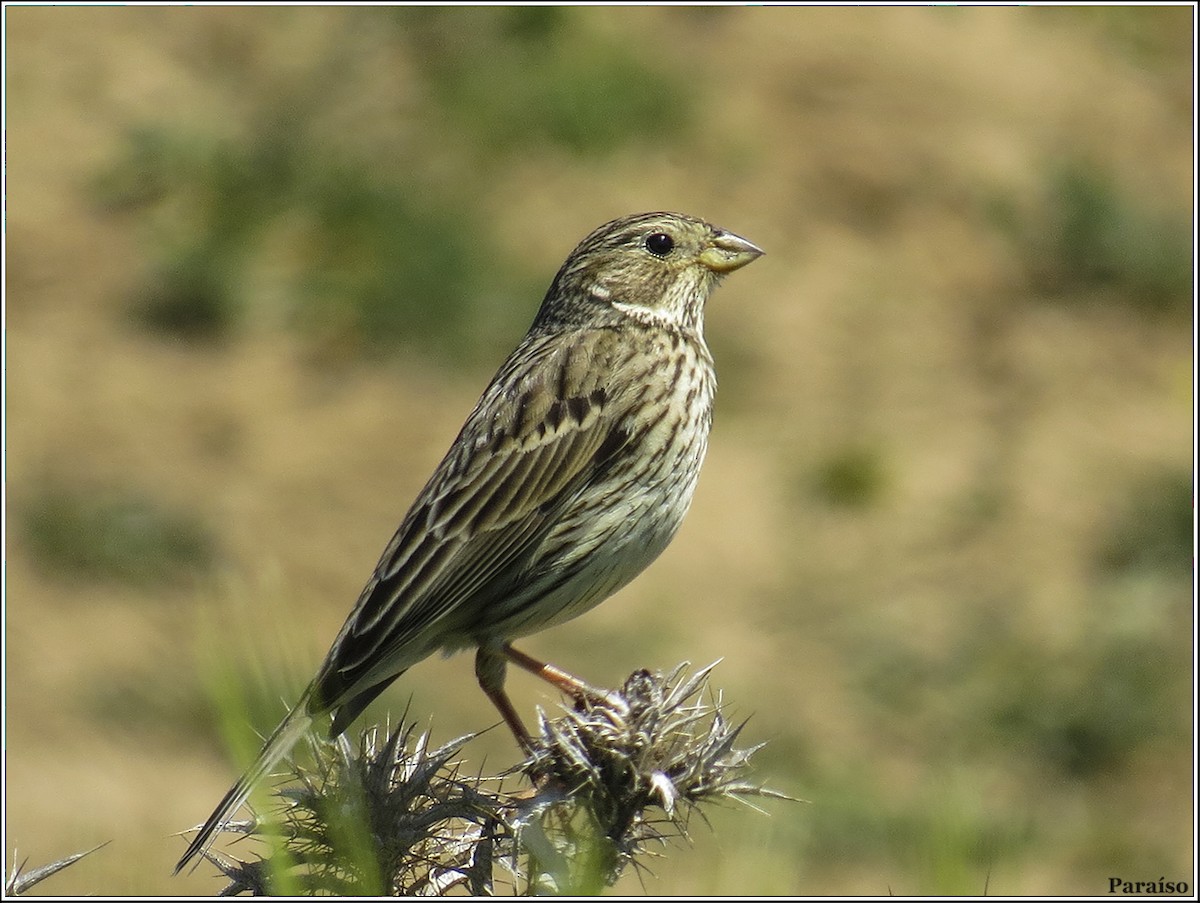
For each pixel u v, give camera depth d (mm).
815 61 21938
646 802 5047
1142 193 20844
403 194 19578
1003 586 15938
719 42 22031
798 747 13867
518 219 19594
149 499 16219
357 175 19672
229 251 19031
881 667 14922
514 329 18641
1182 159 21703
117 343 18219
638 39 21703
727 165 20375
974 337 19062
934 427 17875
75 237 19312
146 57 21672
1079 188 20453
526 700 14055
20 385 17391
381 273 18766
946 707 14594
